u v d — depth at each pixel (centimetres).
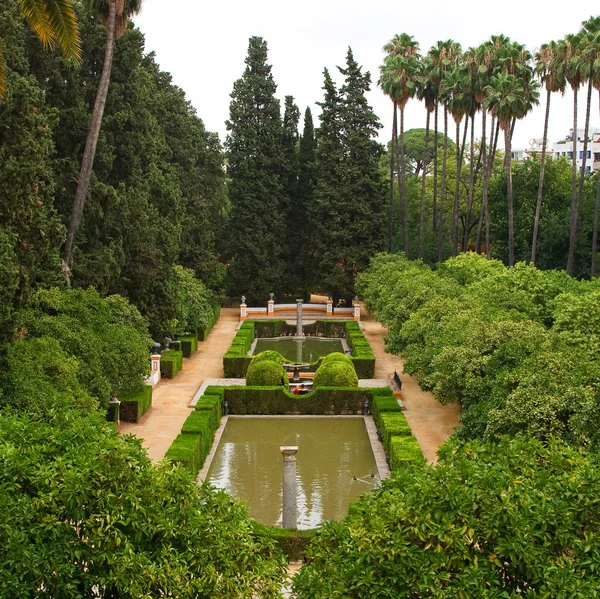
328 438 3127
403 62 6041
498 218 6194
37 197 2509
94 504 1170
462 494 1091
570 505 1105
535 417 1958
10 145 2433
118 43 3797
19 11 2884
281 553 1318
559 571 1029
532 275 3884
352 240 6394
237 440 3105
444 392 2612
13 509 1135
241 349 4397
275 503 2348
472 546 1077
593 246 5269
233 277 6506
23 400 2078
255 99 6438
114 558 1132
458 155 5862
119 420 3114
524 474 1188
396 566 1064
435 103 6212
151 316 3969
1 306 2150
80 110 3534
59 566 1113
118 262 3688
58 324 2617
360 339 4847
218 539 1222
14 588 1062
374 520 1097
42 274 2942
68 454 1250
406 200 7219
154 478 1234
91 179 3525
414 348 3306
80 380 2533
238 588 1196
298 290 6912
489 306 3412
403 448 2570
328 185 6381
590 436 1845
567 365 2139
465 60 5600
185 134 5734
